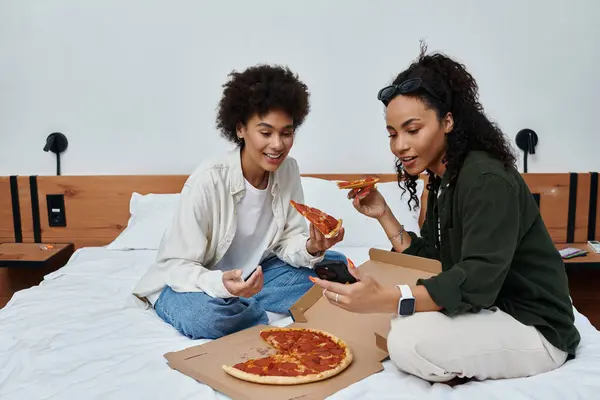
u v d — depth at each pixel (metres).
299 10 2.50
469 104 1.26
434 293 1.13
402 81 1.26
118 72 2.51
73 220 2.56
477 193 1.18
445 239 1.34
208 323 1.42
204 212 1.59
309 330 1.40
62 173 2.58
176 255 1.58
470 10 2.49
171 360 1.23
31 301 1.68
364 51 2.53
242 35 2.51
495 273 1.14
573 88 2.54
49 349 1.32
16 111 2.53
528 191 1.26
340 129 2.59
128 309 1.65
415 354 1.12
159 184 2.54
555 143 2.58
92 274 1.96
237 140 1.61
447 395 1.08
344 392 1.09
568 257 2.28
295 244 1.72
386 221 1.59
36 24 2.46
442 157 1.32
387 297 1.14
